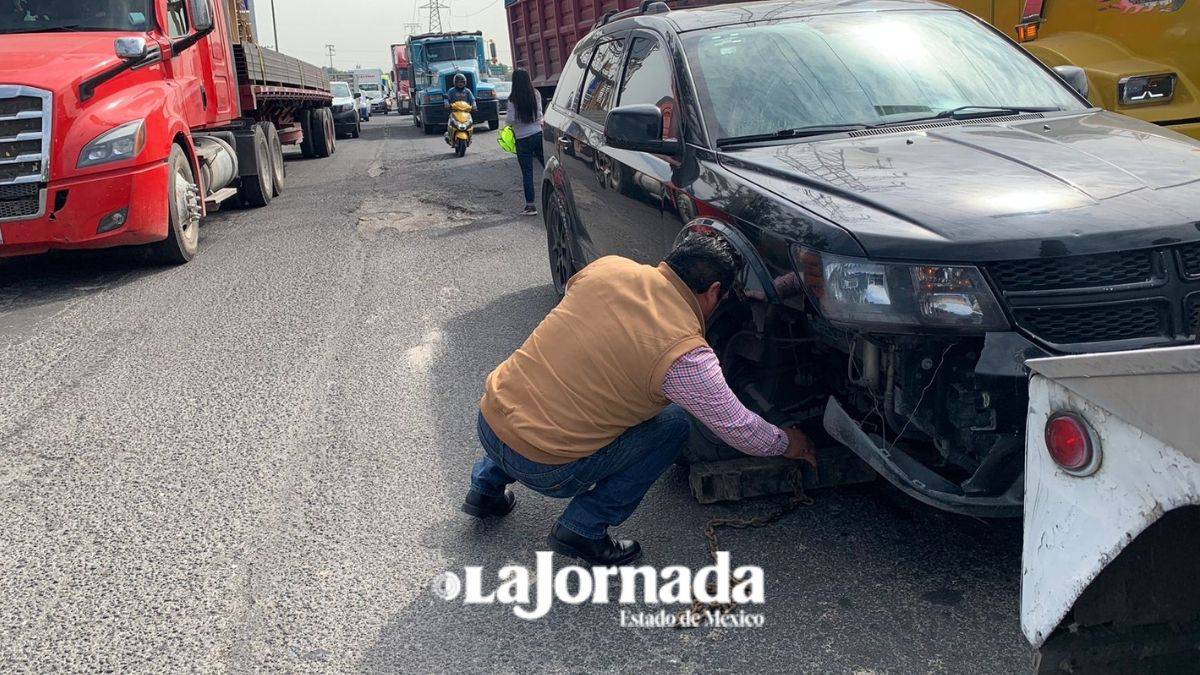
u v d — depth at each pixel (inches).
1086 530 71.8
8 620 121.5
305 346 229.8
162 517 147.1
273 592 126.2
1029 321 107.2
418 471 160.7
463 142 673.0
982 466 109.0
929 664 105.3
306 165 697.6
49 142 286.4
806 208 121.5
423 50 1137.4
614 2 443.5
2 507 152.1
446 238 358.3
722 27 177.0
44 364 223.1
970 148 135.4
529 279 288.2
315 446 171.9
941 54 170.9
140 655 113.6
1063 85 171.9
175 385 205.3
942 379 112.5
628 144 156.3
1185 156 129.4
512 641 114.5
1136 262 108.0
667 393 114.9
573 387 118.4
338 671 110.0
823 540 132.0
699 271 116.0
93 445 175.0
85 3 339.9
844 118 154.8
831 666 106.2
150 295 287.3
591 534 125.9
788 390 134.3
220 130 452.4
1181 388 62.1
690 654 110.1
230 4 473.7
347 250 343.6
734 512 141.8
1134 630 77.5
